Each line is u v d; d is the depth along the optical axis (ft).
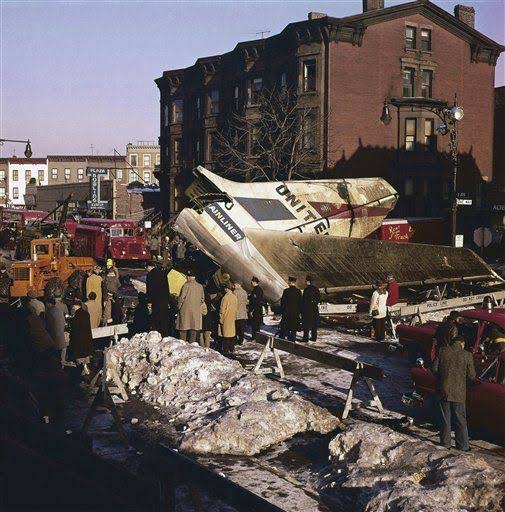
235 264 74.33
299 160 138.41
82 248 146.30
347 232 87.30
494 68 168.04
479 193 163.94
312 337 59.26
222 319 53.36
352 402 39.45
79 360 45.27
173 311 61.41
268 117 153.89
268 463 29.91
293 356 52.95
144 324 58.95
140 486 15.10
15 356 46.06
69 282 82.12
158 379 42.16
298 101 146.20
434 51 156.46
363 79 146.10
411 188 152.35
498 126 178.91
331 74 142.51
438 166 154.61
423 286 86.99
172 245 138.31
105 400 32.63
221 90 176.76
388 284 64.23
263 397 36.55
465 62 162.61
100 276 59.00
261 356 45.60
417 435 33.96
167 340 46.60
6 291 84.89
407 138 152.25
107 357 41.83
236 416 32.91
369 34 146.41
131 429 34.60
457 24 157.89
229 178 172.45
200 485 17.07
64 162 381.40
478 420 32.19
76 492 14.33
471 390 32.27
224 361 44.16
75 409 38.06
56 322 46.80
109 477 15.01
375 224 90.79
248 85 163.43
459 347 31.07
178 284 63.87
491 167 167.43
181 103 195.83
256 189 81.87
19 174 394.11
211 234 75.25
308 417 34.30
